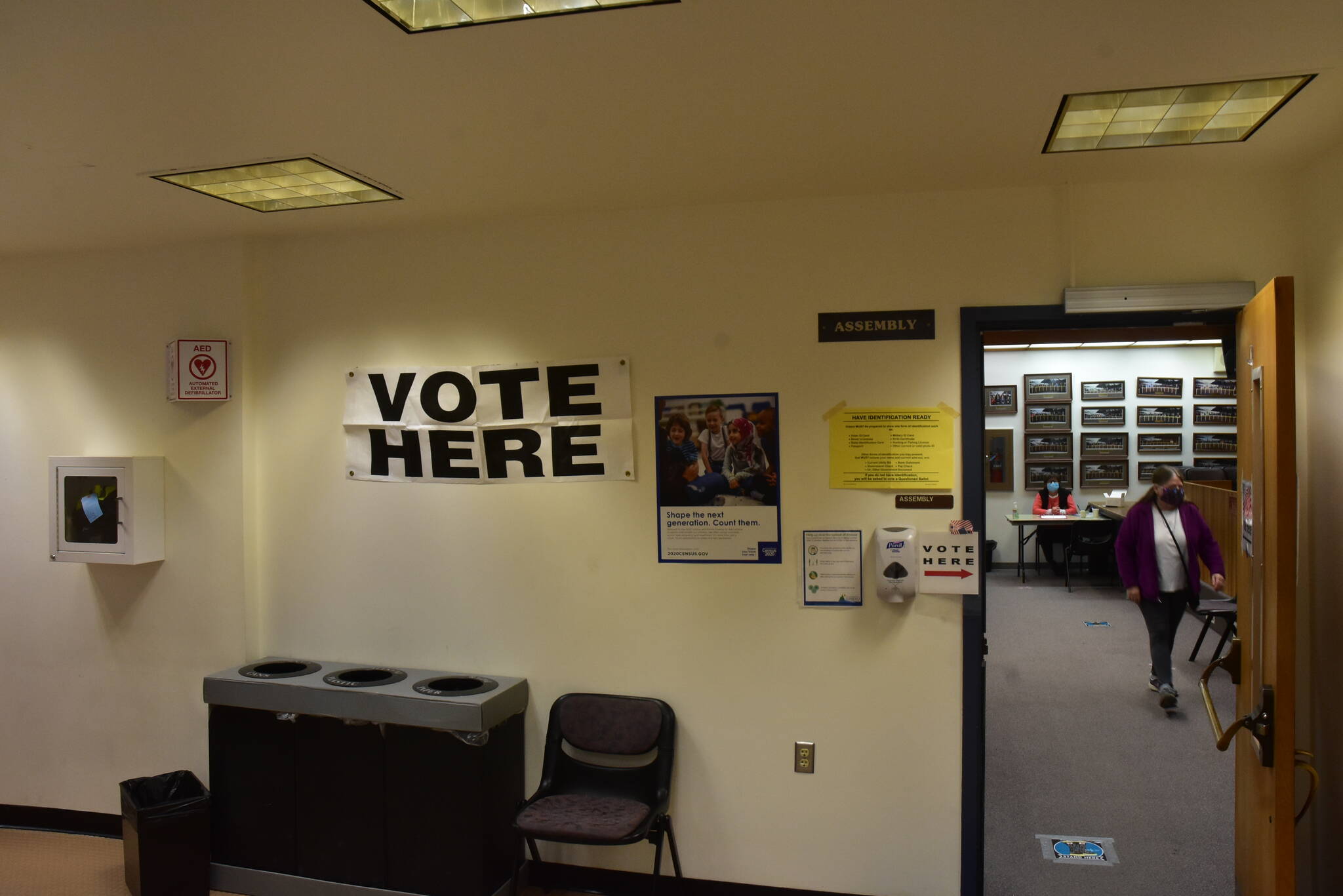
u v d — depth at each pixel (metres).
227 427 3.52
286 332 3.53
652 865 3.15
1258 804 2.42
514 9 1.67
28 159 2.50
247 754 3.28
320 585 3.50
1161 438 9.45
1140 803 3.74
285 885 3.20
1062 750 4.33
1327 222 2.52
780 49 1.82
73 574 3.75
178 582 3.60
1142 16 1.69
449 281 3.35
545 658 3.26
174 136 2.32
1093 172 2.71
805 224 3.03
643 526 3.16
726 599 3.10
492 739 3.03
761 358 3.06
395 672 3.34
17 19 1.65
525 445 3.27
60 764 3.79
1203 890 3.07
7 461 3.83
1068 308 2.76
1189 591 4.78
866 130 2.33
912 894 2.96
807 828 3.03
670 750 3.03
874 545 2.99
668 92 2.05
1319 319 2.56
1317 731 2.60
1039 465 9.69
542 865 3.23
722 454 3.10
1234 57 1.88
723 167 2.65
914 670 2.96
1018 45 1.81
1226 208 2.74
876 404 2.98
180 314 3.58
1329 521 2.51
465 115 2.20
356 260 3.45
